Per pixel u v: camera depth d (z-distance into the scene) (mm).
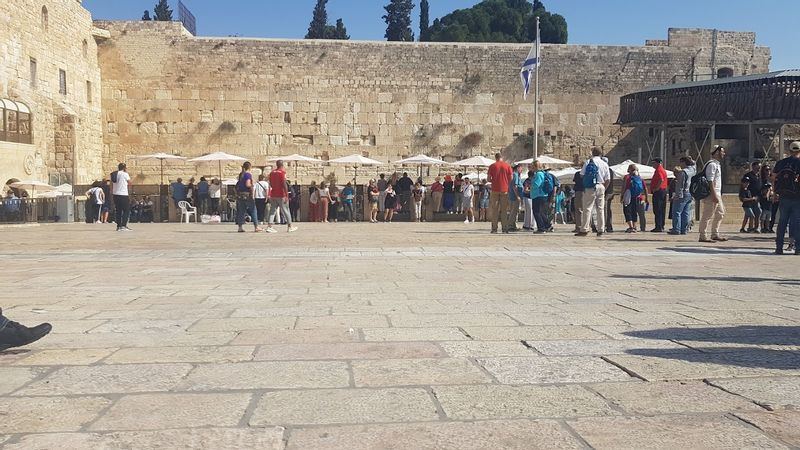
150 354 4551
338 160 31234
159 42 34031
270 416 3262
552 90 36156
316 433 3031
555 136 36156
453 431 3055
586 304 6645
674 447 2848
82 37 32125
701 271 9578
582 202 17188
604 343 4836
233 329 5406
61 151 29547
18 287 8016
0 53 25250
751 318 5840
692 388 3701
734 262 10773
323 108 34938
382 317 5922
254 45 34531
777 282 8359
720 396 3553
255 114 34531
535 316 5961
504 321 5719
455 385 3787
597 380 3873
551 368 4141
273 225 23391
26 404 3449
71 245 14359
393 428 3096
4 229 21062
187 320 5812
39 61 28406
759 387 3713
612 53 36406
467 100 35719
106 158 34031
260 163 34531
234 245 14266
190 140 34250
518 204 19453
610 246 13805
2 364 4277
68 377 3967
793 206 11820
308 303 6727
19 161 26328
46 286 8109
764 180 18766
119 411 3334
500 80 35875
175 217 28766
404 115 35406
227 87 34375
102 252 12664
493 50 35844
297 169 34719
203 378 3941
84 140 32062
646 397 3543
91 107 32969
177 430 3066
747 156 36688
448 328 5414
